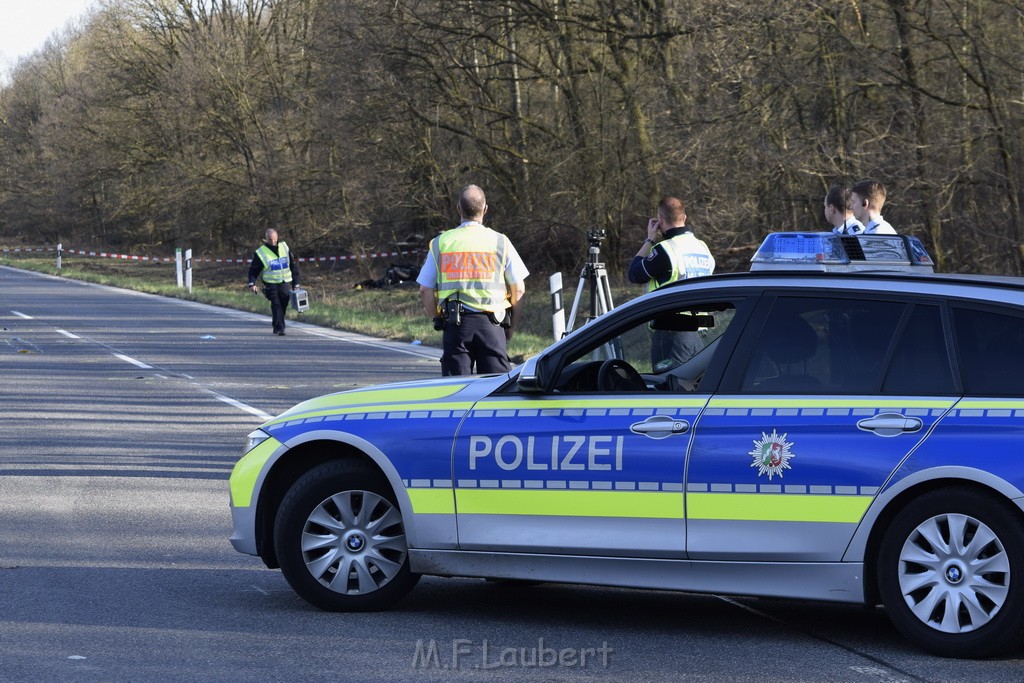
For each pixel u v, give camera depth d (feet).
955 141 242.99
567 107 368.27
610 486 60.80
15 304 349.00
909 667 55.83
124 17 607.78
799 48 265.75
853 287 59.93
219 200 546.67
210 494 98.84
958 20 239.50
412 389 67.46
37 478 104.88
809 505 57.77
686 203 294.66
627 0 330.95
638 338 66.44
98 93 622.95
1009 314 57.16
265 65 537.24
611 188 353.31
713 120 284.82
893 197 246.68
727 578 59.36
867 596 57.82
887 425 56.95
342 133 423.64
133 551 80.18
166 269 577.02
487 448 63.05
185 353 220.02
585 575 61.62
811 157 262.47
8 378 180.65
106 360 207.51
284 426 67.67
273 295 259.19
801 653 58.49
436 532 64.03
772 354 60.23
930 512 56.39
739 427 59.21
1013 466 54.60
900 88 253.65
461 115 399.03
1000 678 53.98
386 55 387.14
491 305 92.53
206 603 67.97
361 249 469.98
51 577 73.46
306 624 63.87
